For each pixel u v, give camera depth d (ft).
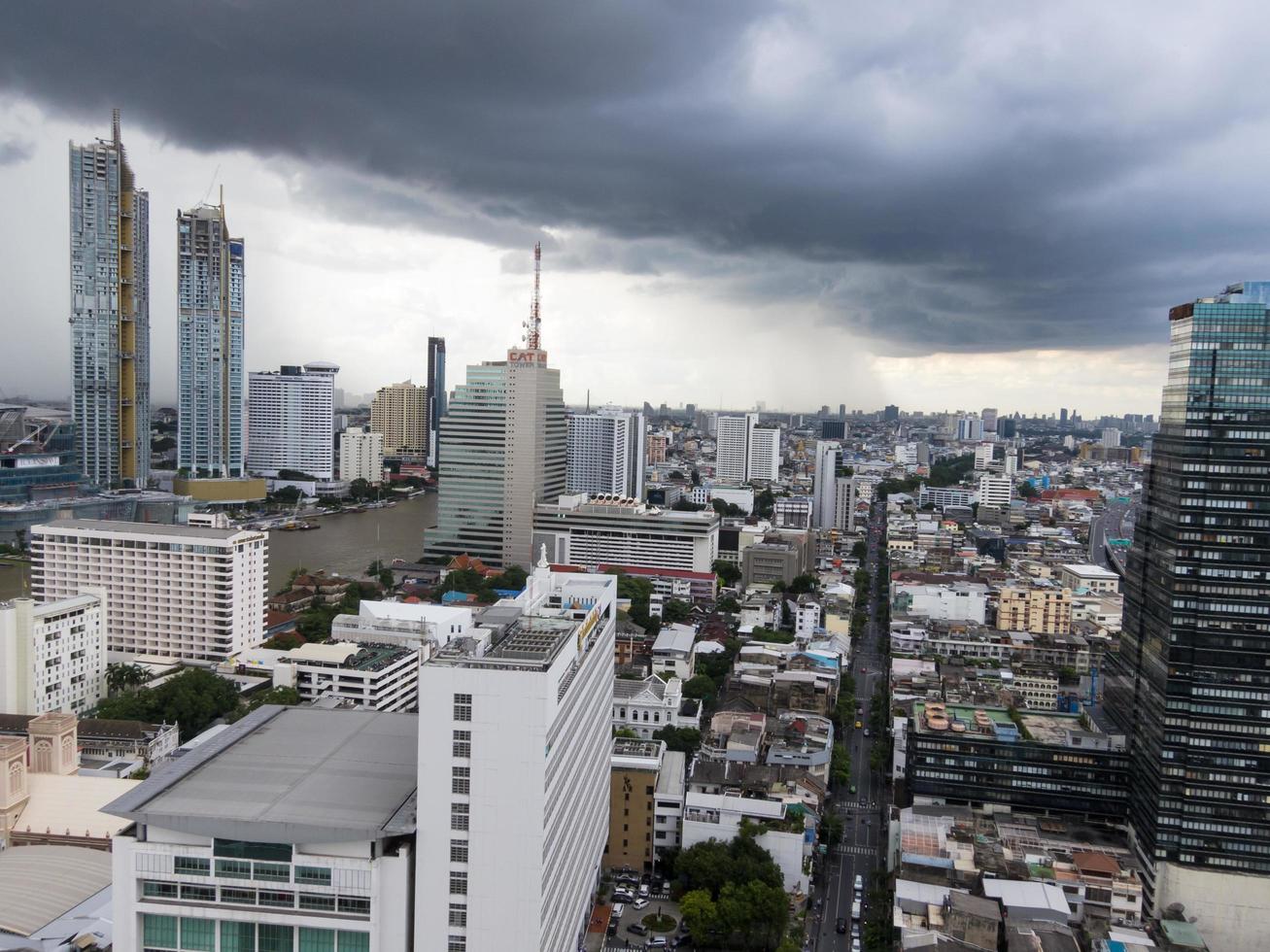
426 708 617.21
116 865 636.48
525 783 614.75
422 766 619.26
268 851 628.69
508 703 610.24
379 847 629.10
